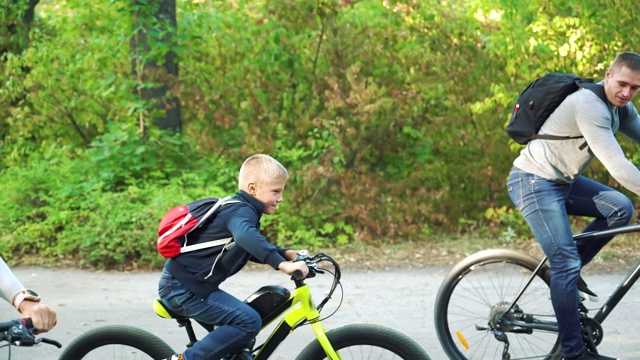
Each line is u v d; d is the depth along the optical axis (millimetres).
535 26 13266
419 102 13766
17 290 3883
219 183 13969
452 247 12859
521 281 7328
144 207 12625
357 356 5672
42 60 14750
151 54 14312
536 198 6754
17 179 14070
